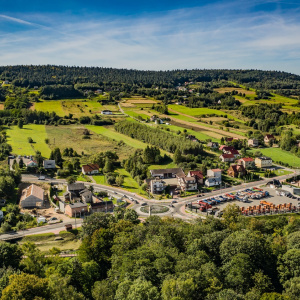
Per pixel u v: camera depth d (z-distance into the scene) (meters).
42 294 74.12
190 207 168.62
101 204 165.12
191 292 70.94
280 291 85.25
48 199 180.12
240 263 82.88
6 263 95.56
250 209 164.00
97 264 96.06
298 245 97.81
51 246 127.69
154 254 88.38
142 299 69.62
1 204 164.12
